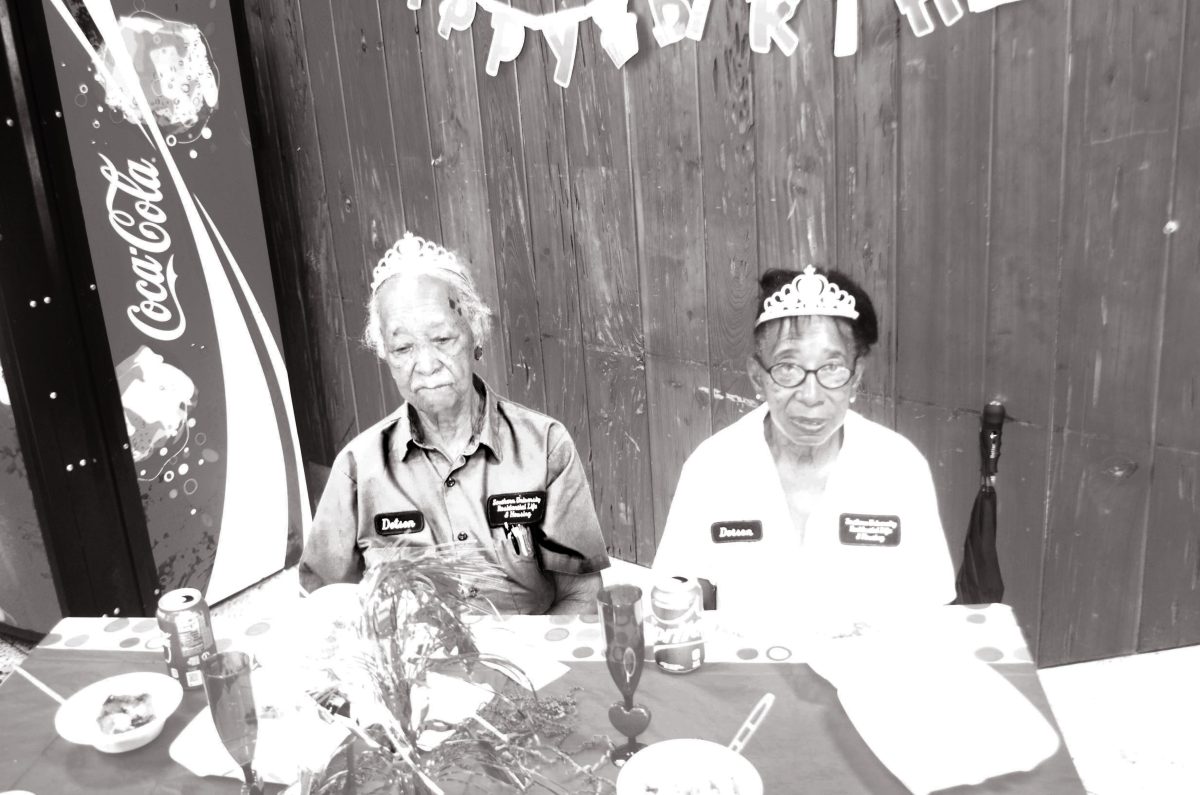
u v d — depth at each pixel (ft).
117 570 8.86
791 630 5.23
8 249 7.85
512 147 8.89
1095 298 6.56
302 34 9.87
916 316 7.29
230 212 9.75
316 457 11.71
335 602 5.56
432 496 7.45
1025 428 7.08
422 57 9.12
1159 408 6.54
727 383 8.36
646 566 9.57
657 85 7.89
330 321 10.93
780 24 7.13
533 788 4.11
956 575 7.57
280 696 4.82
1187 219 6.11
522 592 7.48
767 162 7.57
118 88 8.48
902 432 7.63
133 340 8.79
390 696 3.61
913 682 4.54
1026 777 4.03
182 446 9.35
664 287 8.46
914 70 6.77
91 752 4.59
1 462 8.54
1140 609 7.02
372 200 10.05
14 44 7.66
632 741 4.39
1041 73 6.33
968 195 6.82
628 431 9.19
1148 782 6.50
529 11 8.29
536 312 9.37
